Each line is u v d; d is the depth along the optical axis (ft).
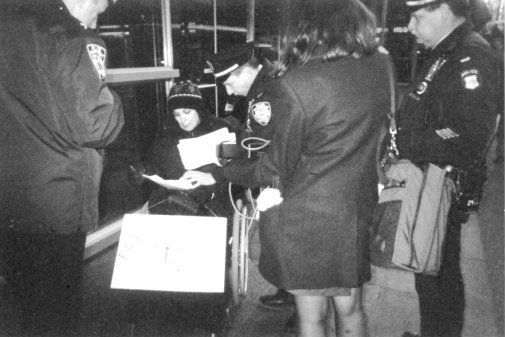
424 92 5.96
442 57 5.87
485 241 11.80
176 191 7.56
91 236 10.83
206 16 15.07
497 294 9.21
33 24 4.85
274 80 4.79
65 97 4.91
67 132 5.13
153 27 12.26
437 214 5.74
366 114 4.66
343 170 4.73
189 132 8.30
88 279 9.81
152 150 8.47
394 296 9.29
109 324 8.12
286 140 4.67
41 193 5.16
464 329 7.98
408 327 8.21
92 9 5.29
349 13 4.56
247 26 18.29
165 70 11.66
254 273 10.34
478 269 10.34
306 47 4.58
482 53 5.55
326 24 4.51
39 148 5.08
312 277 4.95
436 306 6.45
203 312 6.93
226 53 7.98
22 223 5.26
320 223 4.82
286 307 8.94
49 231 5.29
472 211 6.06
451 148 5.74
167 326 7.08
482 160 5.92
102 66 5.16
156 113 12.76
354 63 4.60
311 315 5.38
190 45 14.06
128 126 12.24
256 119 4.99
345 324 5.59
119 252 6.21
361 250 5.01
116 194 12.01
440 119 5.78
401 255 5.77
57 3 4.98
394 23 28.81
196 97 8.01
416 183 5.82
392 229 5.85
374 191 5.15
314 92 4.48
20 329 6.52
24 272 5.47
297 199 4.88
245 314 8.72
